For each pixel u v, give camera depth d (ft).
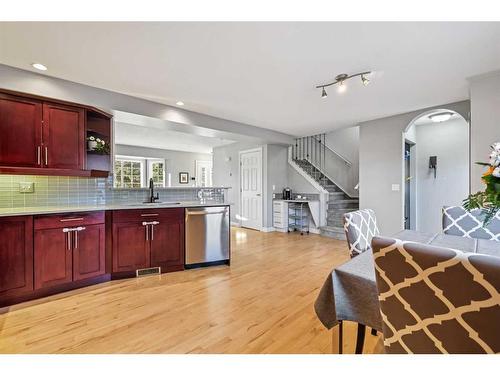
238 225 21.91
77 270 8.15
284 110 12.16
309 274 9.64
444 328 2.36
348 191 20.21
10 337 5.56
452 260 2.17
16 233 7.09
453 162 14.97
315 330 5.85
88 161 10.01
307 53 6.92
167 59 7.23
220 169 24.38
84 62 7.36
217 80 8.69
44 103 8.15
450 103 11.19
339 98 10.51
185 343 5.35
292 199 19.34
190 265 10.40
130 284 8.67
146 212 9.55
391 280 2.64
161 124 12.10
